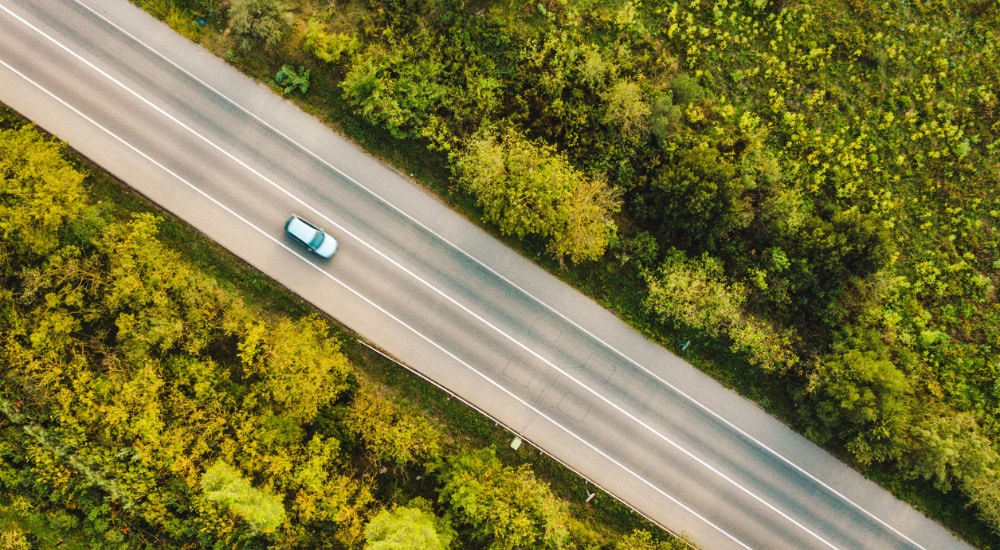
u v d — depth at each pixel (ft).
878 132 115.14
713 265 107.96
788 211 108.06
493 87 107.04
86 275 100.27
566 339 113.60
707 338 112.88
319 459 98.17
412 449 105.60
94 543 101.40
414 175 112.47
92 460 98.94
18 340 99.25
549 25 111.96
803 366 109.50
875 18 115.85
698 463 114.32
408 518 95.14
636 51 113.60
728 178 101.60
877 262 101.91
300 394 99.14
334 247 110.52
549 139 108.99
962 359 111.75
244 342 105.40
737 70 114.52
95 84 110.11
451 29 109.09
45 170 99.30
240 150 111.24
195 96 110.83
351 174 112.27
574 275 112.98
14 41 109.81
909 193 114.62
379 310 112.47
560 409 113.70
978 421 111.24
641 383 114.11
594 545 108.27
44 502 101.65
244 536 98.73
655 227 111.55
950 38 116.47
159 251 103.81
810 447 114.21
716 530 113.80
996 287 113.70
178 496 100.07
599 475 113.60
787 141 114.11
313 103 111.65
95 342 101.55
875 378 102.78
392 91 106.42
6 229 95.25
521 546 101.81
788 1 114.01
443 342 112.98
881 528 114.01
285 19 107.55
